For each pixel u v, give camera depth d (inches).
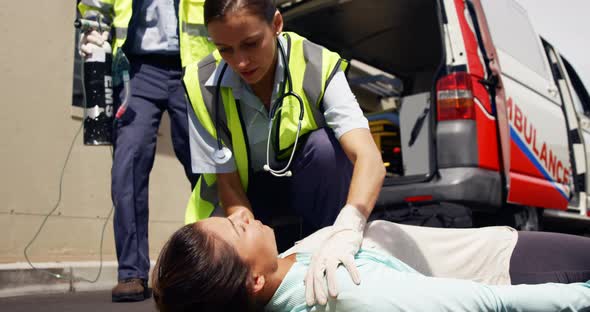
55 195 172.7
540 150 154.8
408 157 150.9
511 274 72.0
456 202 127.2
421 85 208.7
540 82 169.2
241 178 82.2
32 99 169.5
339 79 75.9
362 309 54.2
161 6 112.7
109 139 106.7
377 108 227.1
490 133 132.8
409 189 132.6
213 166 79.8
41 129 170.9
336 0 158.4
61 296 134.0
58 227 172.4
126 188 109.3
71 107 179.8
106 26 108.3
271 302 60.8
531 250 72.6
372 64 204.7
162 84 113.0
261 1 66.9
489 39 141.0
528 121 151.0
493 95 136.6
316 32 179.3
